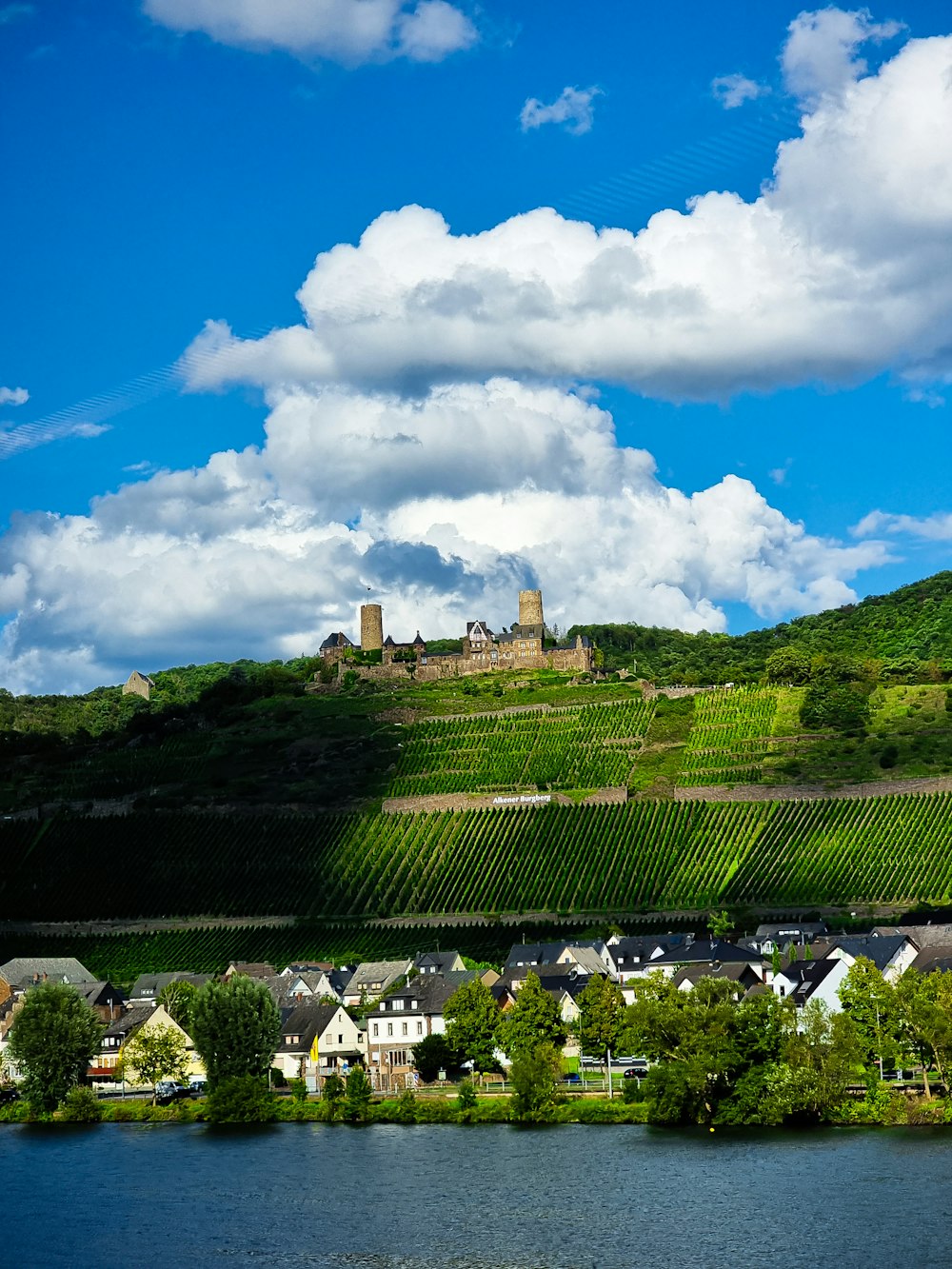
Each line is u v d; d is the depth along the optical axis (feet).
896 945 617.62
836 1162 421.18
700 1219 379.76
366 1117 530.68
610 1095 523.70
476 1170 438.81
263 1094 553.64
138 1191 440.86
